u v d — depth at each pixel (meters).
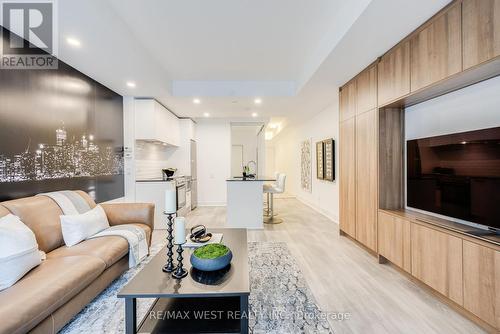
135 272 2.50
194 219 4.92
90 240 2.25
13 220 1.68
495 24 1.46
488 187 1.70
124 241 2.34
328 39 2.65
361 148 3.09
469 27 1.63
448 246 1.83
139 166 4.46
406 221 2.28
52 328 1.46
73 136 2.87
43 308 1.35
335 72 3.12
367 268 2.59
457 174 1.96
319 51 2.94
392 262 2.49
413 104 2.56
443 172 2.10
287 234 3.85
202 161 6.38
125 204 2.96
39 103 2.38
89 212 2.48
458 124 2.07
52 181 2.53
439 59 1.88
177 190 4.66
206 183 6.38
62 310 1.55
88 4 1.91
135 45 2.74
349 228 3.44
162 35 2.76
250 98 4.36
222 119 6.37
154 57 3.32
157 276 1.53
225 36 2.80
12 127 2.10
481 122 1.87
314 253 3.02
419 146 2.40
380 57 2.68
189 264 1.71
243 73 3.95
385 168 2.73
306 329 1.65
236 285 1.41
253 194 4.30
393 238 2.47
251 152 9.24
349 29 2.14
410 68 2.21
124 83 3.49
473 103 1.94
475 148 1.80
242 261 1.74
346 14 2.19
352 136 3.33
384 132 2.73
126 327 1.36
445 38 1.82
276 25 2.57
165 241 3.54
